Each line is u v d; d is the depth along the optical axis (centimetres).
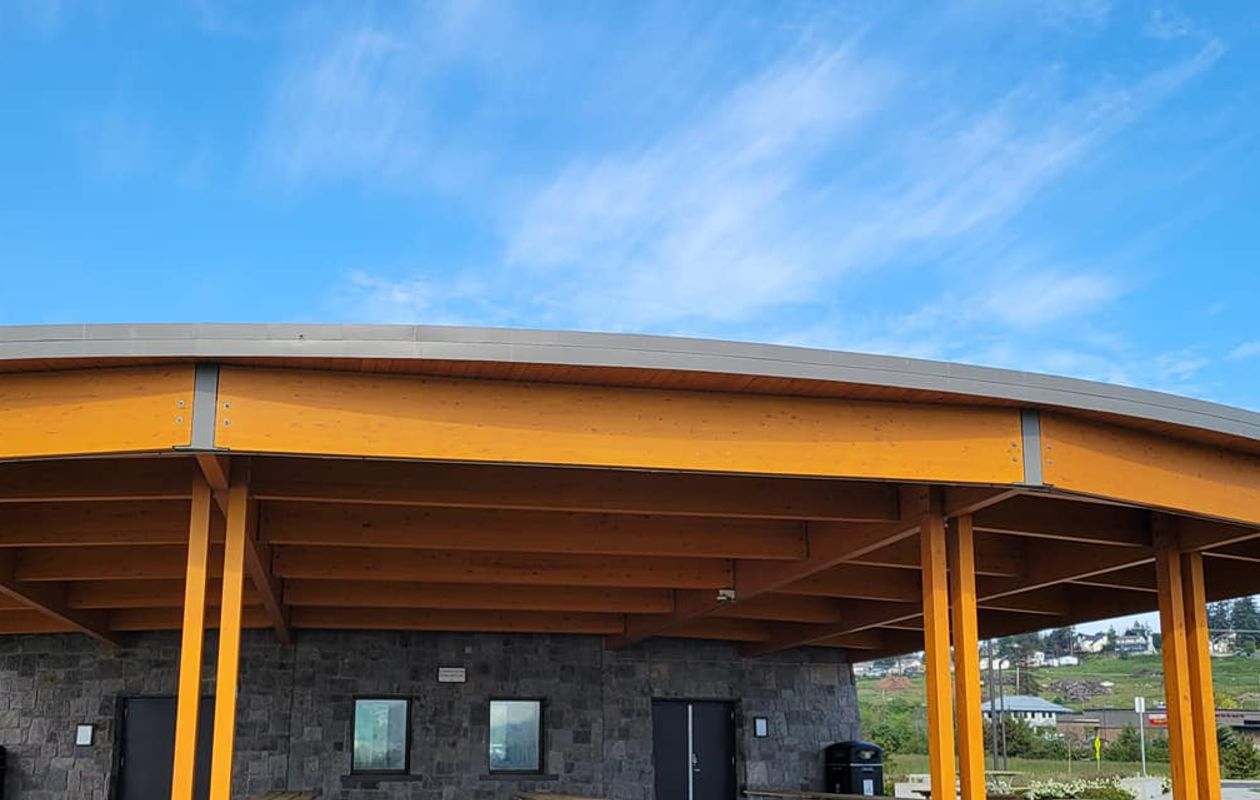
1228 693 6462
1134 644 9025
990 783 2661
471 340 721
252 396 734
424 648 1745
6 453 724
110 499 908
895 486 980
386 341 717
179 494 880
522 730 1769
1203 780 1034
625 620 1709
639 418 789
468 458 757
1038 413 847
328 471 928
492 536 1113
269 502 1084
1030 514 1049
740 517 1012
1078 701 6612
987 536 1248
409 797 1691
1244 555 1161
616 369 746
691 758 1852
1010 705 5338
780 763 1864
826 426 816
